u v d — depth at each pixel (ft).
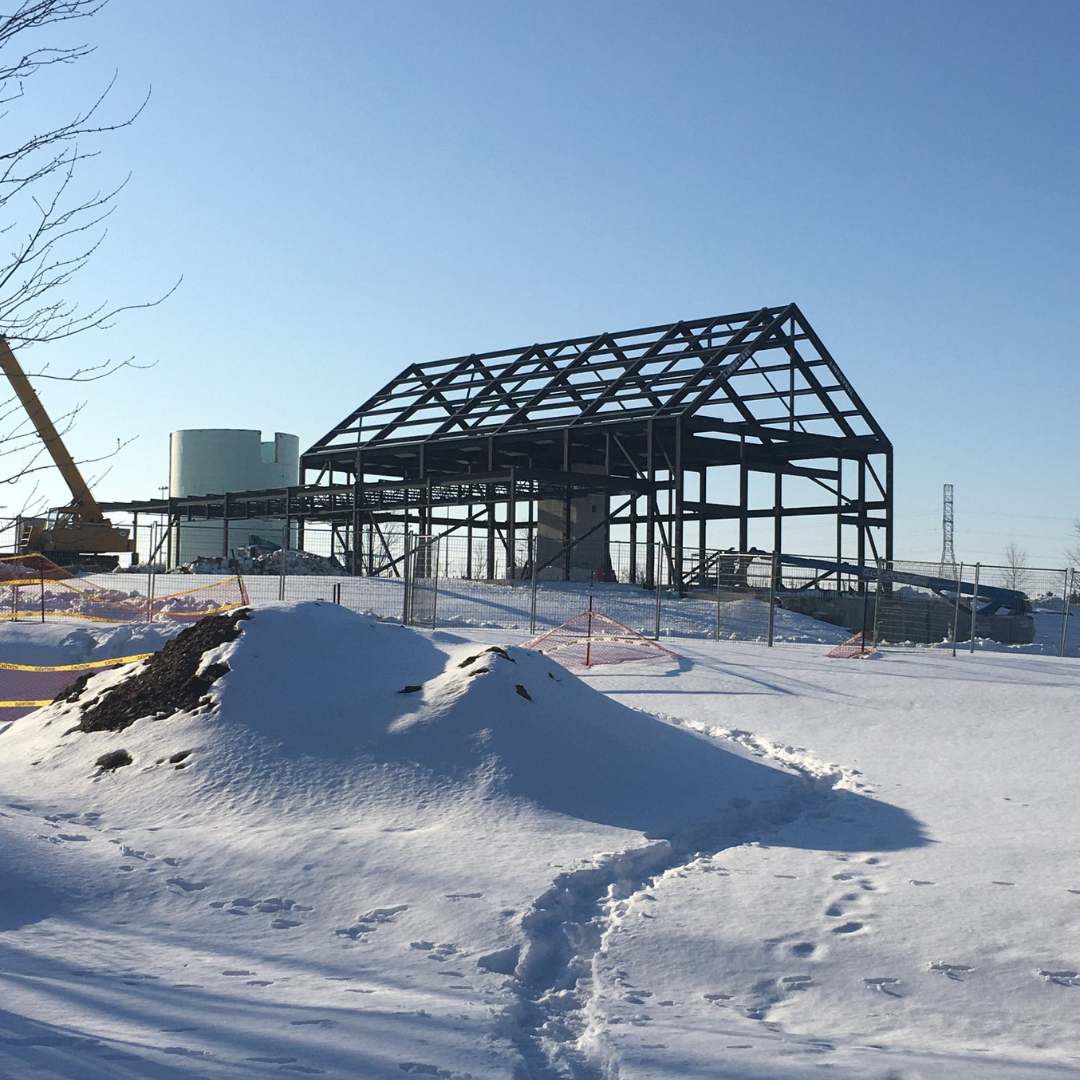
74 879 29.78
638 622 115.75
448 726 42.39
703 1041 20.52
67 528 157.28
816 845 35.60
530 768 40.32
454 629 97.60
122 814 37.40
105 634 81.51
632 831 36.06
